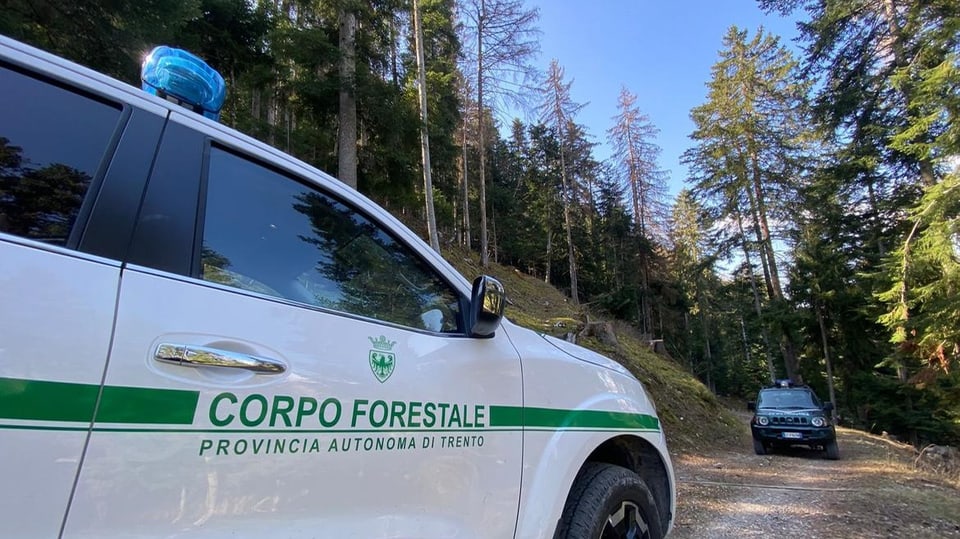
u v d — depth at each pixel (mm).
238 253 1613
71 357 1151
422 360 1919
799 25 17094
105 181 1354
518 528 2150
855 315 22828
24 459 1066
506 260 41031
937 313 11406
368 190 14164
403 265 2139
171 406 1274
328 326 1680
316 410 1539
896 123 15953
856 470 9016
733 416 18516
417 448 1803
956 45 11430
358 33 12898
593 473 2760
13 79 1331
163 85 1749
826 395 26141
